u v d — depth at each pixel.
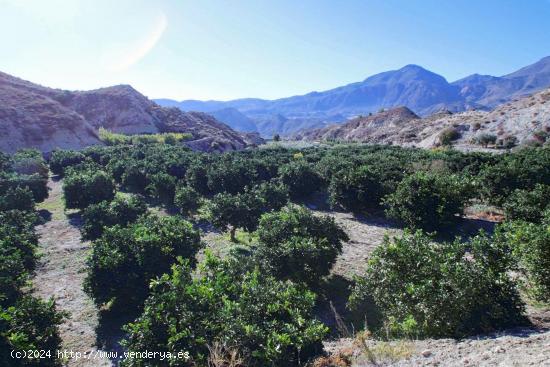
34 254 11.16
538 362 4.05
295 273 8.65
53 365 6.50
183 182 21.83
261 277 7.08
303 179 19.53
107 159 30.80
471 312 5.85
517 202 12.68
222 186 19.91
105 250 8.81
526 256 6.81
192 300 5.73
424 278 6.29
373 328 7.50
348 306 8.04
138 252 8.79
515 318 6.04
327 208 18.62
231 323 5.21
